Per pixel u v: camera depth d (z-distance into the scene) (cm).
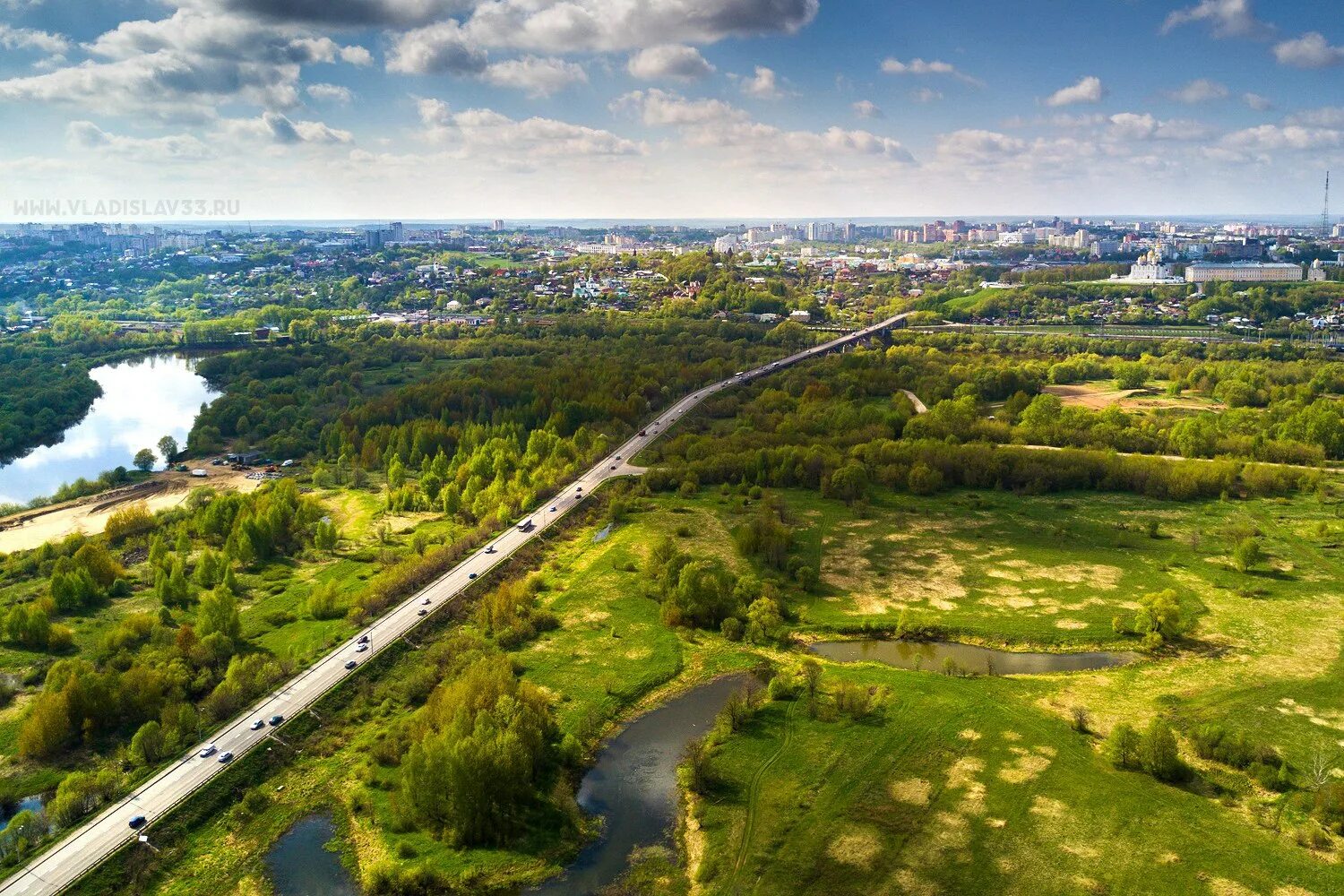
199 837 14162
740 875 13300
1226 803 14600
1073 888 12800
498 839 14138
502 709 15675
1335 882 12775
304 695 17500
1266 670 19038
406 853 13838
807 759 16050
